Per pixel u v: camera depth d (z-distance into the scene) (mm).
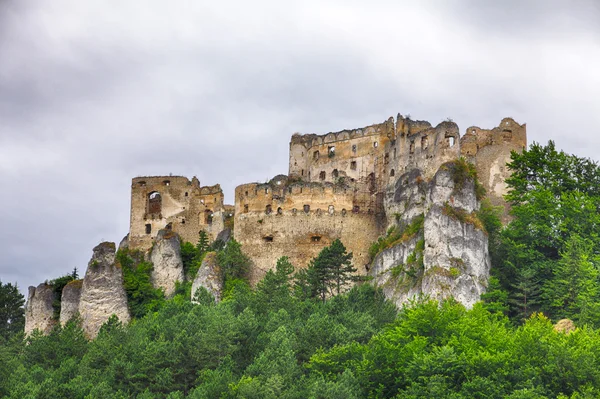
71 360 140375
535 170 164250
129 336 144750
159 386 126188
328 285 161625
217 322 135250
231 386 118688
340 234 172125
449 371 117250
